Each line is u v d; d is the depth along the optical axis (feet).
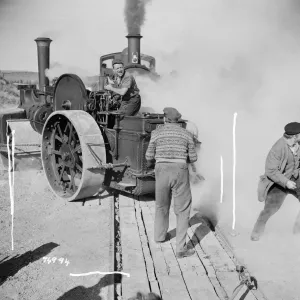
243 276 13.06
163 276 13.99
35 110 27.30
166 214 16.34
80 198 21.54
